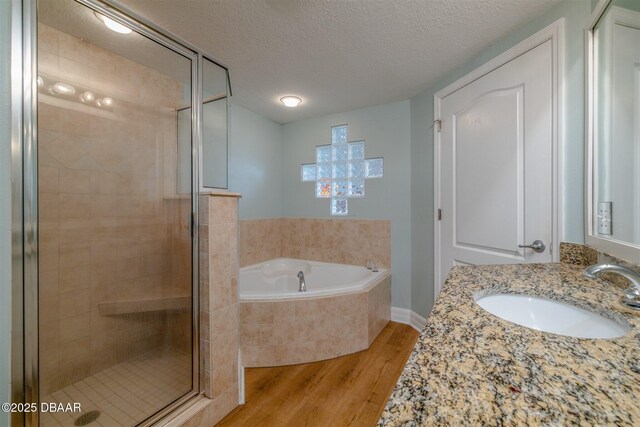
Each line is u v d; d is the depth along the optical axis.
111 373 1.54
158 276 1.64
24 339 0.95
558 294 0.86
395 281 2.69
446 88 2.09
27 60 0.95
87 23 1.38
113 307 1.63
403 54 1.81
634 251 0.87
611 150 1.08
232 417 1.46
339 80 2.20
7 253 0.91
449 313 0.70
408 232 2.62
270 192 3.17
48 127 1.44
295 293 2.03
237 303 1.56
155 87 1.75
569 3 1.31
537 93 1.45
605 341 0.54
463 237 1.93
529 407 0.36
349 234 2.90
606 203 1.12
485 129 1.75
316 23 1.50
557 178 1.35
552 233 1.38
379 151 2.75
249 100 2.62
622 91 1.01
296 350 1.96
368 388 1.69
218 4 1.35
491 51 1.71
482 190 1.78
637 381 0.41
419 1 1.33
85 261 1.59
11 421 0.92
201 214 1.45
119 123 1.74
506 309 0.90
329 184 3.04
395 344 2.23
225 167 1.88
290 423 1.42
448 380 0.42
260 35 1.60
